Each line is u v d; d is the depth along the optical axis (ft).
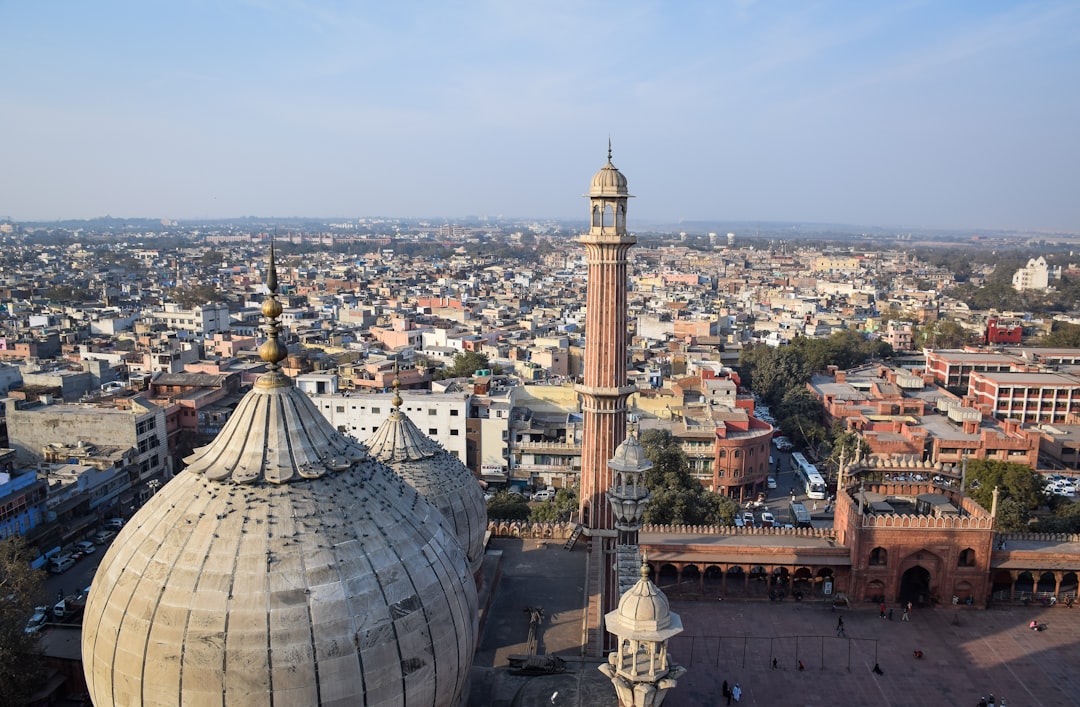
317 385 372.17
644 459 144.05
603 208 164.76
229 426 95.76
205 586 84.38
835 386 478.18
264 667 82.43
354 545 89.25
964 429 390.63
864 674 195.42
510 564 171.12
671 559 230.07
